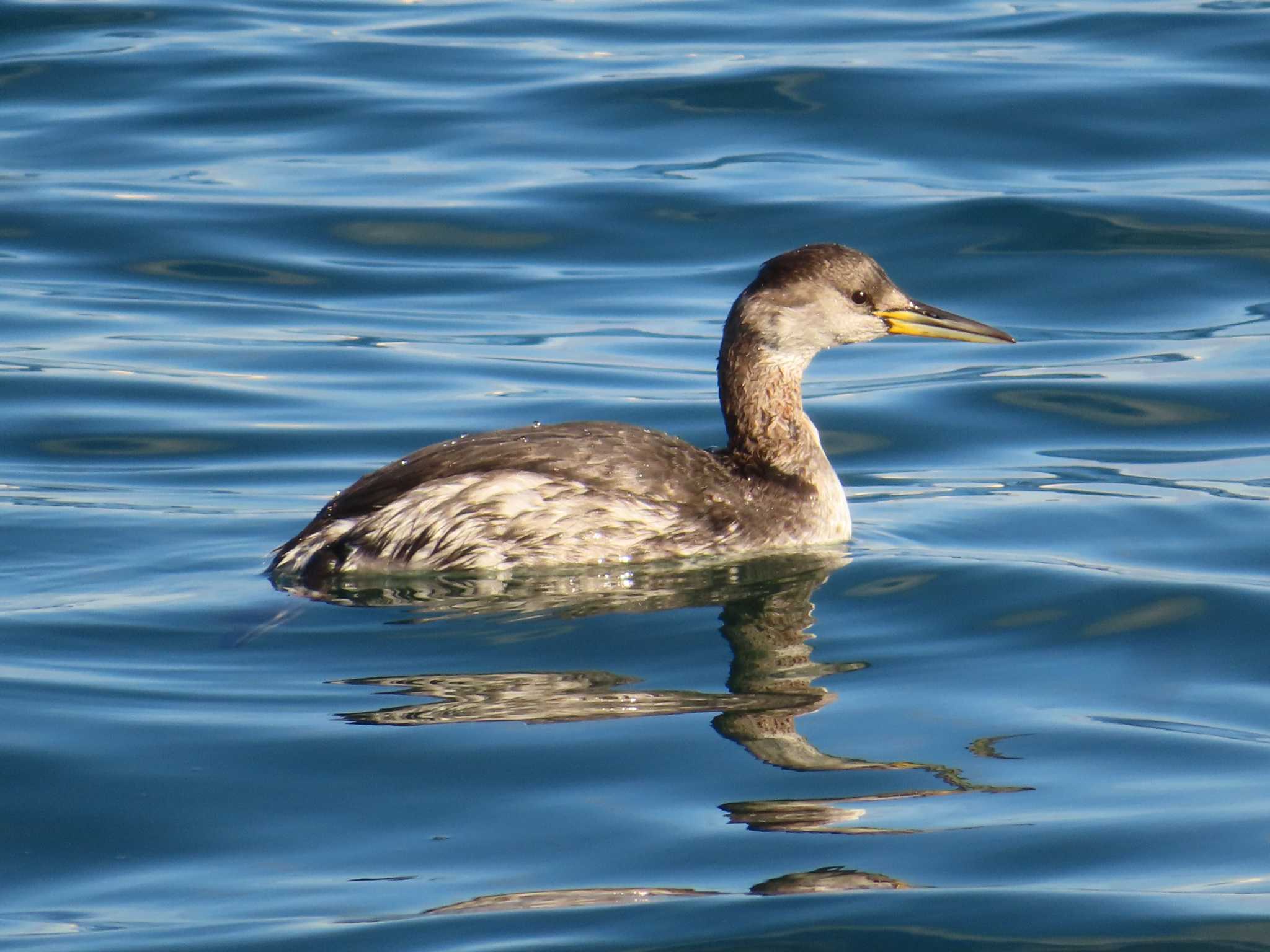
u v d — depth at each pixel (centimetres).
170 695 1074
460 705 1062
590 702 1070
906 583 1293
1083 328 1923
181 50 2633
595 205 2192
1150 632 1196
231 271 2055
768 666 1133
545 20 2814
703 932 820
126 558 1325
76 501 1458
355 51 2653
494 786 962
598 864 882
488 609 1227
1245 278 1992
